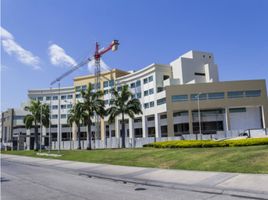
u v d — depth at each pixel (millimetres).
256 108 74625
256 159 16328
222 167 16000
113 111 50688
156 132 79375
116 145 64875
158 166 19781
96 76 102250
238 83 72000
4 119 117938
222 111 74250
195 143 28234
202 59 85000
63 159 33688
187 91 72875
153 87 82562
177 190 12031
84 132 103438
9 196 11211
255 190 10523
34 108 67000
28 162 32719
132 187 13102
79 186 13633
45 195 11258
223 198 10047
